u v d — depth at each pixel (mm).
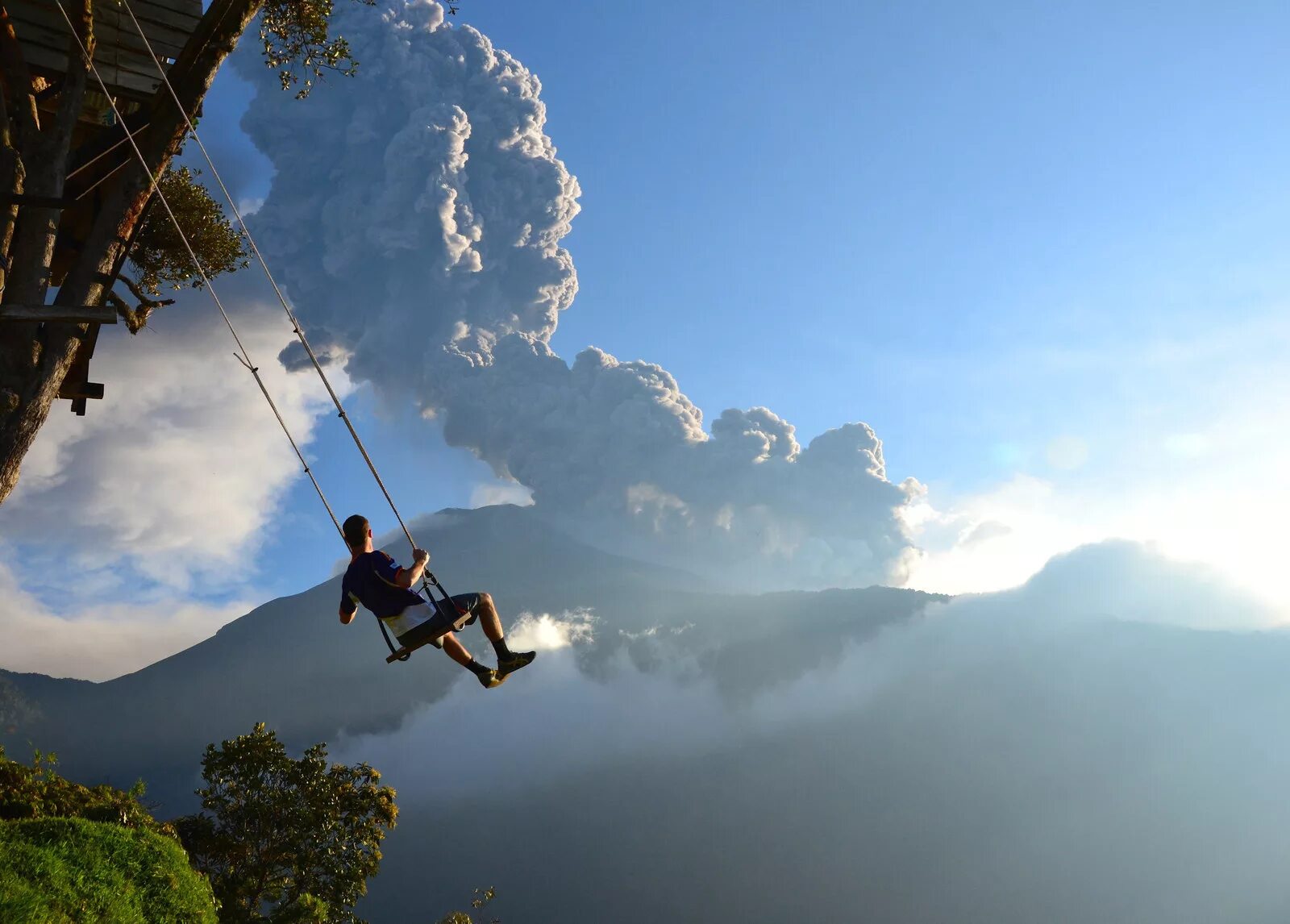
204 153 10781
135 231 11352
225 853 28141
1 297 9320
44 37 11641
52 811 12359
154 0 12938
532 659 7762
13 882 8094
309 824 28500
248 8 11047
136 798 14211
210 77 11203
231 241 14477
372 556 7551
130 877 9383
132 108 12828
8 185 9570
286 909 19688
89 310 9383
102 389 13992
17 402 9273
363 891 29375
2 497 9094
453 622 7441
